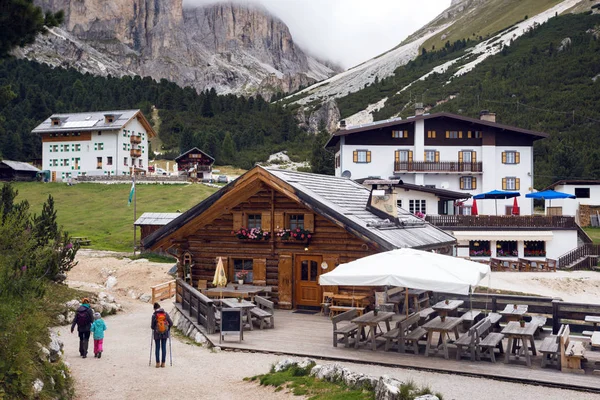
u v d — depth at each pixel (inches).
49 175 3708.2
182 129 5841.5
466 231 1892.2
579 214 2603.3
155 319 596.7
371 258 591.8
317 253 802.2
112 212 2561.5
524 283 1531.7
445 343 560.7
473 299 762.2
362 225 730.2
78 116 3858.3
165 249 900.6
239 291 775.7
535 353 565.6
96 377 563.2
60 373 505.0
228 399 476.1
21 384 422.0
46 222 1238.3
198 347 671.1
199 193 2869.1
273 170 823.1
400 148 2437.3
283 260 823.1
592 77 5418.3
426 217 1900.8
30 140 4702.3
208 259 868.6
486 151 2453.2
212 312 698.2
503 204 2448.3
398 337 583.8
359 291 771.4
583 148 3860.7
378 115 7224.4
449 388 468.4
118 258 1803.6
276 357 593.3
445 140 2454.5
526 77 6038.4
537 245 1945.1
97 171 3678.6
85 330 656.4
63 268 1069.8
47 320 631.8
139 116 3860.7
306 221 802.2
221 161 4963.1
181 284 843.4
